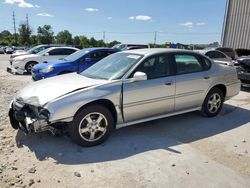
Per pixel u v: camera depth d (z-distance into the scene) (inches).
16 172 128.6
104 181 122.5
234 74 230.1
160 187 118.8
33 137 169.5
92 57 365.4
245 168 137.6
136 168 134.6
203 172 132.2
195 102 204.4
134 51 195.0
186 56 198.8
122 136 176.1
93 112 155.8
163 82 180.1
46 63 363.3
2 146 156.6
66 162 139.0
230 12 800.9
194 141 171.2
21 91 173.9
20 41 2738.7
